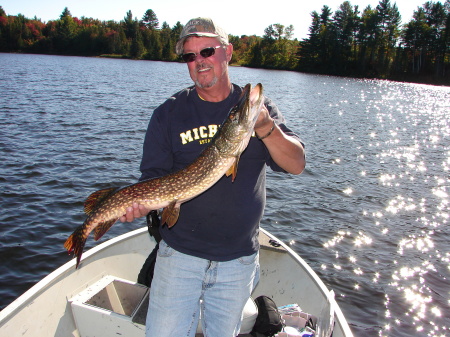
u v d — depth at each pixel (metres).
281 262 4.56
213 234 2.89
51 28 116.69
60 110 20.38
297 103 31.66
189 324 2.95
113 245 4.44
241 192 2.88
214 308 2.98
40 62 71.75
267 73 78.25
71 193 8.93
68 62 77.88
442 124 24.52
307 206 9.31
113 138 14.50
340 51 88.06
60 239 6.98
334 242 7.65
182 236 2.93
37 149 12.20
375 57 84.62
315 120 23.31
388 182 11.66
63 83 36.41
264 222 8.30
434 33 76.44
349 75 85.69
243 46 121.06
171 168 3.13
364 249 7.46
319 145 16.25
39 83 34.75
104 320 3.41
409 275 6.65
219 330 2.96
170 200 2.88
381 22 85.19
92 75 49.25
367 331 5.32
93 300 3.60
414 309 5.80
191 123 2.96
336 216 8.88
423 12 82.38
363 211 9.27
